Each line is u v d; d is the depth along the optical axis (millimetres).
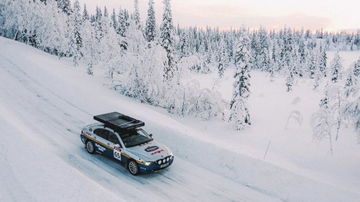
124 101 24281
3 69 25516
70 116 16125
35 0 49625
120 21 55531
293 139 24469
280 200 9180
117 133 10617
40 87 21531
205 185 9789
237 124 27594
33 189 7250
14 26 52094
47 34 47906
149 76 28172
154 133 13898
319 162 18234
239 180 10359
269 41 143750
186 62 28906
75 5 69938
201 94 29516
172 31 32281
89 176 9430
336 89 21328
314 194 9328
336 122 21766
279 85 76250
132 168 9922
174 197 8742
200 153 12070
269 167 10719
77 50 46125
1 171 7867
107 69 33250
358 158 19078
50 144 11695
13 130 10938
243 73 29359
